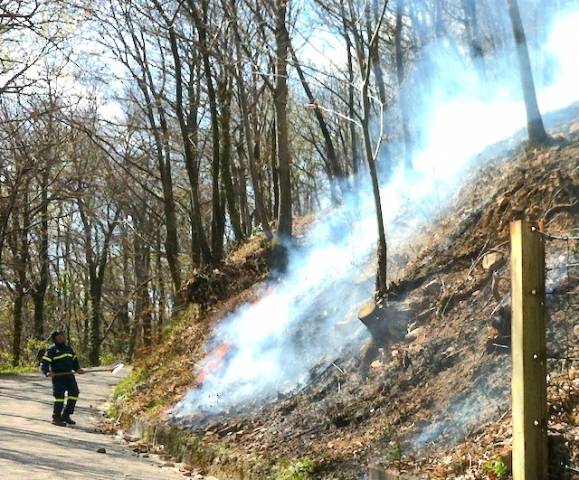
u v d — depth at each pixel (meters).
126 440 11.48
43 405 15.43
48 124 25.86
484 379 7.21
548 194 9.26
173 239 23.09
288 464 7.64
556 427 5.52
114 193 31.88
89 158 32.53
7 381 21.97
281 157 16.03
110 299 52.56
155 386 14.65
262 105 29.19
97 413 15.12
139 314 29.12
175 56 20.45
